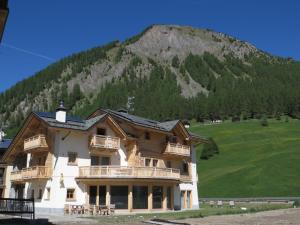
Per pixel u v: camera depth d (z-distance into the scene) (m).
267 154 110.19
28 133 48.00
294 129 151.75
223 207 53.25
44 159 44.62
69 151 42.66
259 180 82.00
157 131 48.94
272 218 30.38
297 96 194.50
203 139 56.12
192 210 46.62
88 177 42.06
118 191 42.84
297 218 30.05
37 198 43.91
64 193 41.44
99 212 39.50
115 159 46.12
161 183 45.06
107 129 46.09
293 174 85.44
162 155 50.31
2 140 63.81
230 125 170.12
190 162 54.25
